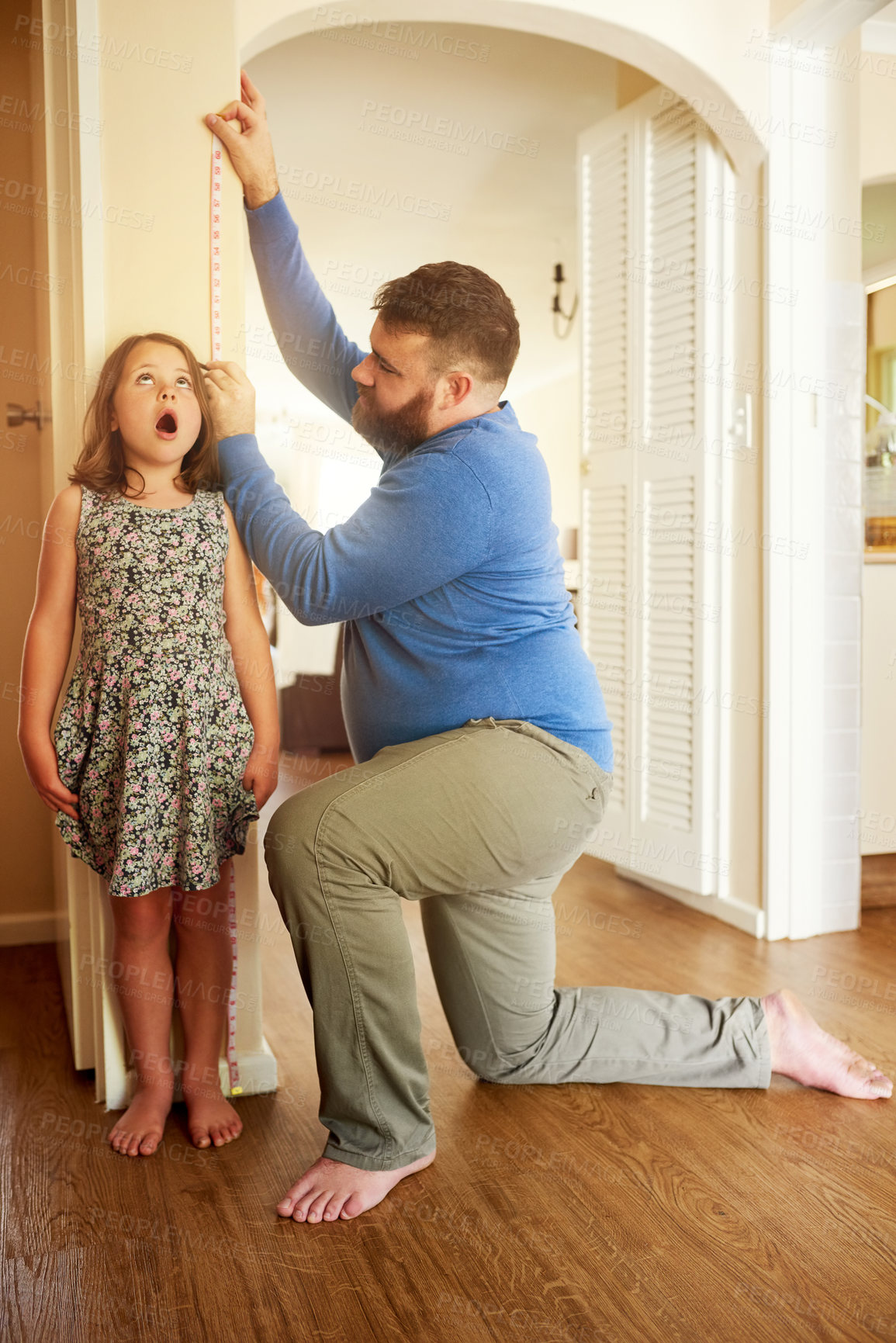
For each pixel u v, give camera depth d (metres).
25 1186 1.43
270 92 3.30
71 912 1.76
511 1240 1.30
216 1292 1.20
